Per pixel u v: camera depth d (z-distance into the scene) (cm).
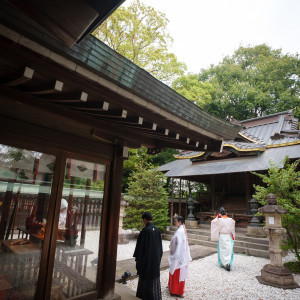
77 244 289
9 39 144
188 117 325
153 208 970
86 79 201
